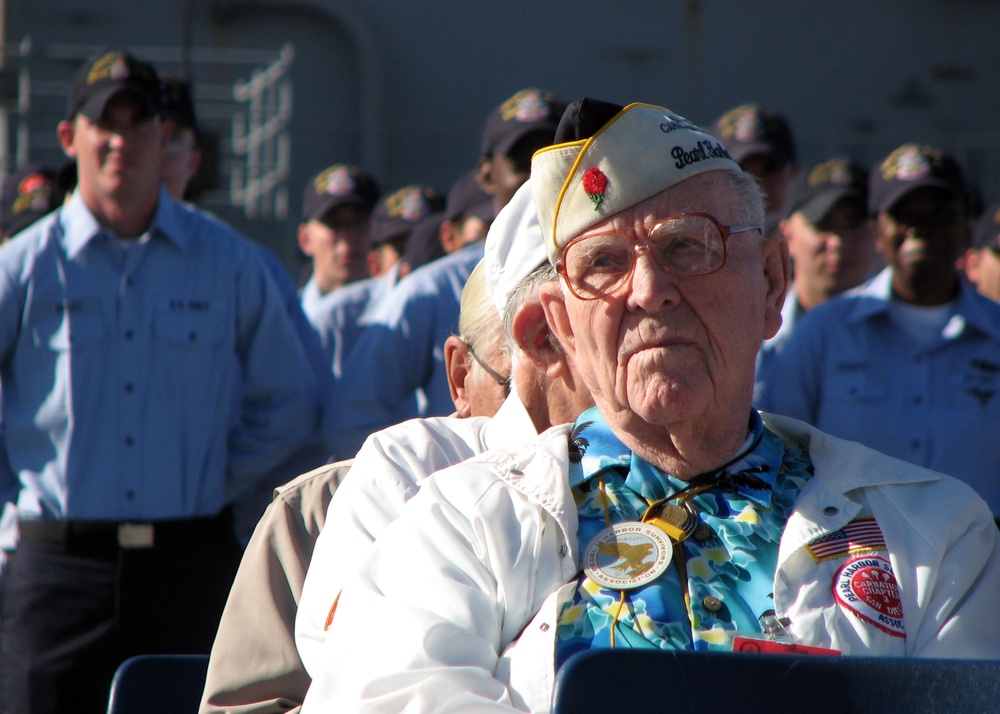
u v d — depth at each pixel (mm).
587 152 6703
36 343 14664
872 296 15727
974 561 6715
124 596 14344
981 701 5527
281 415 15414
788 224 20000
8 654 14445
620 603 6562
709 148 6816
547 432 7391
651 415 6605
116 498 14453
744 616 6555
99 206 15055
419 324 16219
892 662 5598
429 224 22703
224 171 32438
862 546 6703
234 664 7605
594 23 39219
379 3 38844
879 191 15820
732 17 39250
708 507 6906
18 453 14672
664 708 5492
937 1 39344
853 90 39438
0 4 36188
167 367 14836
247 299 15500
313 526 8148
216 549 14961
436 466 7727
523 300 7543
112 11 37062
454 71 39125
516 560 6723
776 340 17375
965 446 15047
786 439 7484
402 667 6230
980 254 22969
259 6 37750
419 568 6703
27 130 30938
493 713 5973
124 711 7695
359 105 38125
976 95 39406
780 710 5523
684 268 6594
